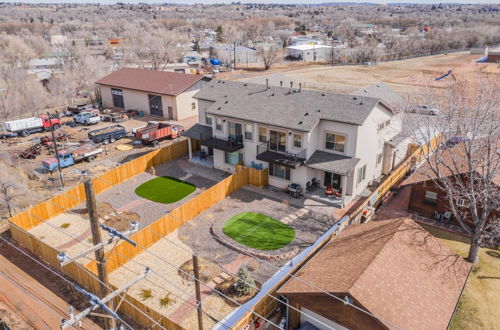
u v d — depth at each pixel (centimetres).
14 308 2045
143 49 11312
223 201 3141
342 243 2225
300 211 2981
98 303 1164
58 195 2966
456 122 2727
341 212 2955
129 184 3469
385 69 10569
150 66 10350
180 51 11962
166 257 2458
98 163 3950
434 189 2861
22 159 4031
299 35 18838
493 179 2512
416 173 3095
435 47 13775
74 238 2655
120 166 3484
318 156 3147
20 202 3134
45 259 2441
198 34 18750
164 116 5647
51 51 11769
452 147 3148
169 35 13438
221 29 16588
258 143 3394
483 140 2544
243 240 2611
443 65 10662
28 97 6116
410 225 2222
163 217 2641
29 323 1947
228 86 3962
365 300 1658
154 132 4422
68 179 3541
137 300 1916
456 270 2031
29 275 2303
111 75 6353
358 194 3219
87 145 4125
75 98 7094
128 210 3020
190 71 9581
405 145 3900
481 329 1914
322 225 2781
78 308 2050
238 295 2102
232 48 12450
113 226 2767
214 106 3634
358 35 19225
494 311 2025
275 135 3284
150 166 3788
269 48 12438
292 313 1914
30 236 2469
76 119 5316
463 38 14638
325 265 2022
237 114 3425
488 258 2459
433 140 3988
